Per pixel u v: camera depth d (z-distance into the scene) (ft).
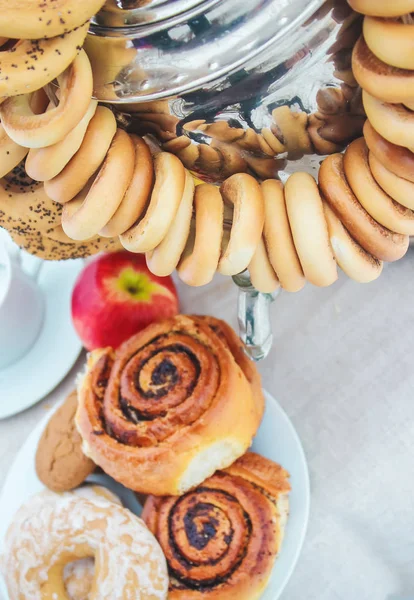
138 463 1.77
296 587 1.92
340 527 1.94
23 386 2.08
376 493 1.94
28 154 1.27
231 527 1.83
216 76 1.21
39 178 1.24
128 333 2.01
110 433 1.83
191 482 1.82
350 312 2.06
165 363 1.84
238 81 1.24
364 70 1.17
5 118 1.22
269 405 1.95
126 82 1.23
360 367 2.02
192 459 1.76
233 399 1.77
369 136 1.24
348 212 1.27
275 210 1.29
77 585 1.95
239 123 1.32
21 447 2.05
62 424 1.95
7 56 1.13
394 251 1.30
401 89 1.14
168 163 1.27
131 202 1.25
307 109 1.30
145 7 1.16
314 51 1.22
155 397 1.81
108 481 2.01
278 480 1.86
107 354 1.92
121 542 1.84
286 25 1.17
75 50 1.15
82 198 1.26
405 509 1.93
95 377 1.89
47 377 2.09
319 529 1.94
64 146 1.20
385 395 2.00
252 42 1.18
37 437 1.99
